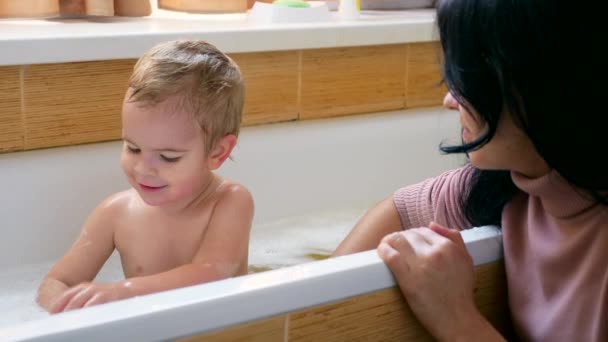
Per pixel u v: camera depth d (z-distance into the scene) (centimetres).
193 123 111
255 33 162
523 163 83
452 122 189
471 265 88
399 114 188
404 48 191
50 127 145
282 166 161
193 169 113
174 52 115
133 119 109
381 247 87
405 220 114
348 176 171
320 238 154
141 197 114
